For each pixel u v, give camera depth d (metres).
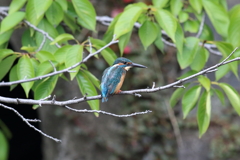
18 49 14.77
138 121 18.61
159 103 18.95
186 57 7.54
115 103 18.39
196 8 7.99
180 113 19.80
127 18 6.67
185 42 7.48
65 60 6.49
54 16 7.65
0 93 22.19
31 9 7.33
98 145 17.64
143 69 18.66
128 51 17.70
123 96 18.59
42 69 6.54
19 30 14.40
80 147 17.33
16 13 7.41
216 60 18.78
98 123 17.73
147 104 18.75
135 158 18.41
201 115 7.13
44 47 7.65
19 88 22.38
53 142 17.19
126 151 18.17
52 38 7.77
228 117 19.77
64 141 17.16
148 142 18.59
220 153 19.06
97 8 17.30
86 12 7.43
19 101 6.23
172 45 9.77
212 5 8.11
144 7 7.21
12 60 6.91
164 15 6.91
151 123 18.73
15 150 23.61
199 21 9.53
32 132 23.67
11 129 23.39
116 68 8.30
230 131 19.33
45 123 17.11
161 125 18.92
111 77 7.98
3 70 6.98
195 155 19.12
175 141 19.05
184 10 9.06
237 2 19.97
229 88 7.12
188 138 19.45
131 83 18.75
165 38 10.67
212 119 19.80
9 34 7.70
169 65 19.70
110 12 17.39
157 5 8.01
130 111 18.53
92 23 7.42
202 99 7.16
